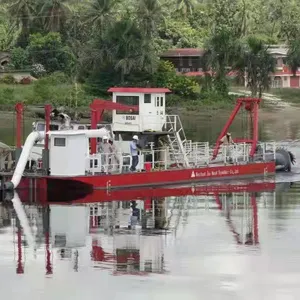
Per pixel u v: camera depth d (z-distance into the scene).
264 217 101.94
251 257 84.56
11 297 74.06
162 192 117.88
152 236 92.62
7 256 84.94
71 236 92.38
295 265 82.19
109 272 79.94
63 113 124.88
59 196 113.69
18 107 118.25
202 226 97.31
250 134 195.00
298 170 138.88
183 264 82.12
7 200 110.69
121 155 119.06
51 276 79.06
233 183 126.31
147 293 74.94
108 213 103.94
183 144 135.00
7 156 122.19
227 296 74.44
